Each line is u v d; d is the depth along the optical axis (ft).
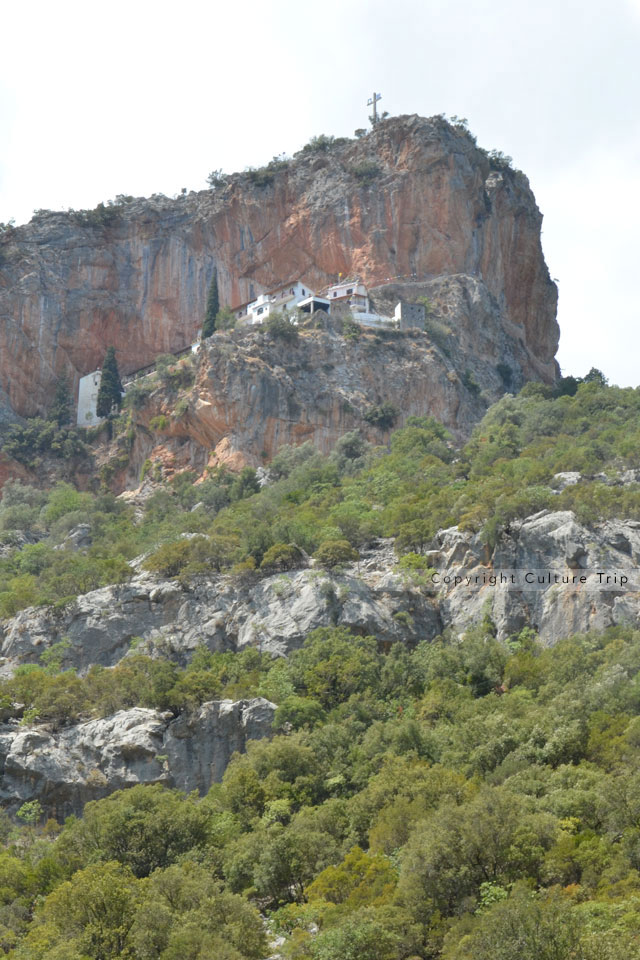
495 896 266.98
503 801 289.74
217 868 320.09
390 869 287.69
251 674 404.16
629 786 290.76
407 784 321.73
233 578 449.89
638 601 400.47
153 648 431.84
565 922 241.96
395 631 421.59
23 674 420.77
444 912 274.36
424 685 389.60
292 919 287.48
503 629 413.18
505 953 237.66
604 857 274.57
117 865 302.45
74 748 380.58
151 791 343.67
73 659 439.22
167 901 291.58
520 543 430.61
